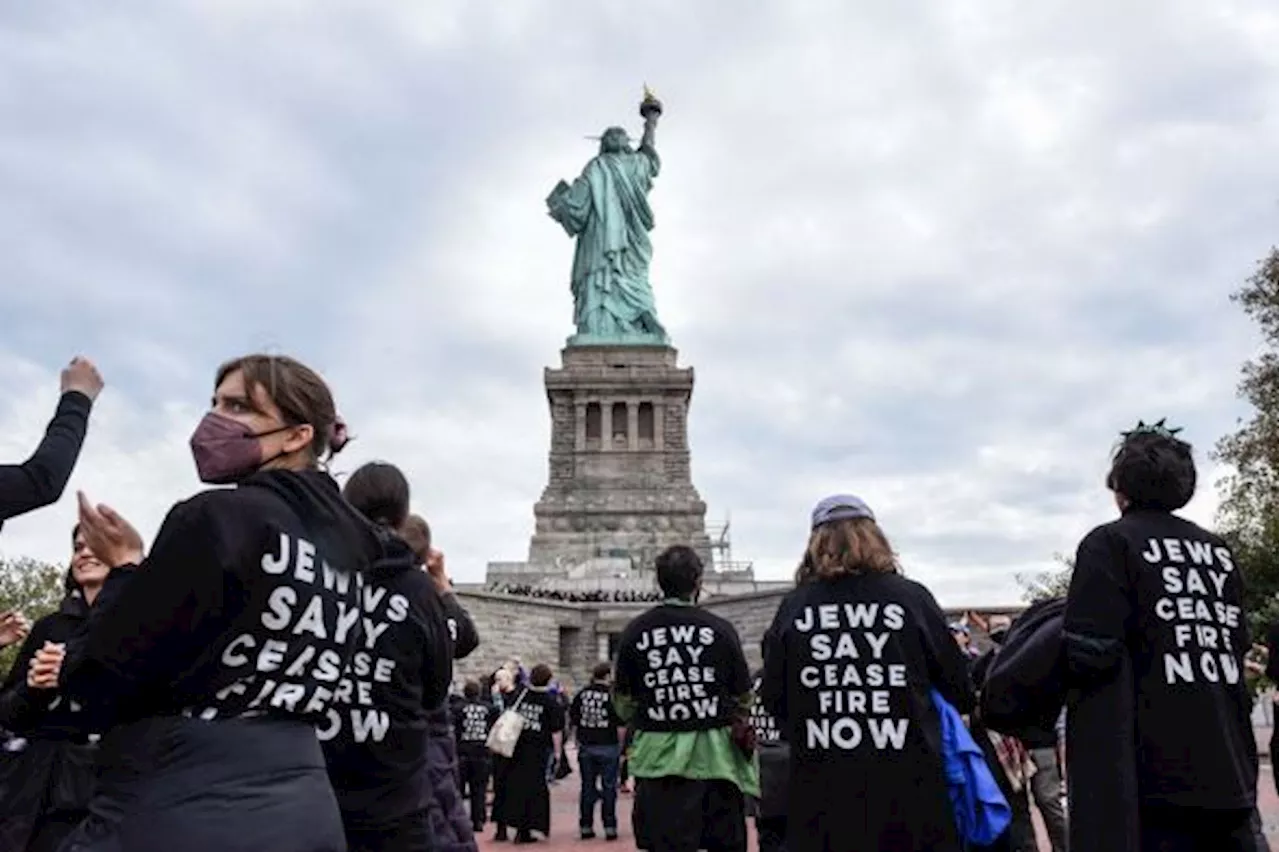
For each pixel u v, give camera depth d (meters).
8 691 8.80
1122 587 8.34
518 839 25.59
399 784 8.15
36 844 9.10
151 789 5.30
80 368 9.21
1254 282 55.41
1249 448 54.72
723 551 100.88
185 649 5.43
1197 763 8.09
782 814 14.03
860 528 9.79
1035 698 8.64
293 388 6.13
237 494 5.66
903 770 9.12
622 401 100.75
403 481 9.79
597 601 80.25
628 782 37.84
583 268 105.75
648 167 108.12
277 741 5.53
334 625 5.84
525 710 25.69
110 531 7.39
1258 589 47.75
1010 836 9.47
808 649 9.52
